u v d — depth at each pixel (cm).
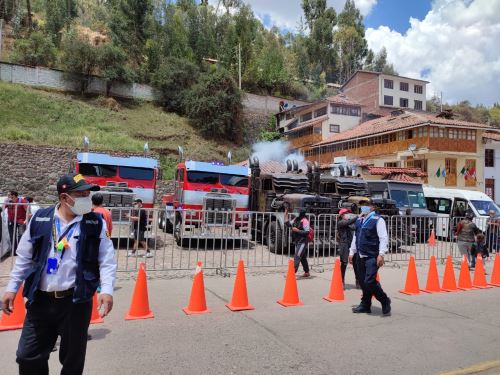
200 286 625
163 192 2814
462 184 3066
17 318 533
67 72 3922
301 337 517
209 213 1155
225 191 1404
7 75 3684
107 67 4109
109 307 298
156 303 655
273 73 5950
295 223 899
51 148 2533
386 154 3272
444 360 455
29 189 2445
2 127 2791
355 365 434
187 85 4497
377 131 3291
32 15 5347
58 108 3381
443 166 3008
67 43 4088
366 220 634
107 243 315
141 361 430
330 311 646
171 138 3725
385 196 1731
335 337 521
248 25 6209
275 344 490
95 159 1335
